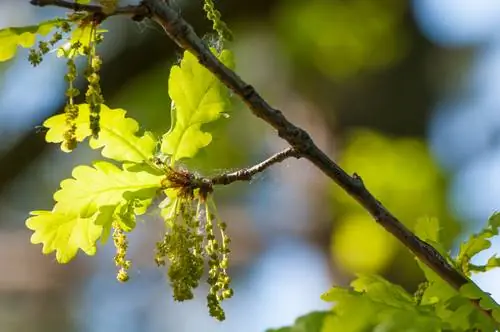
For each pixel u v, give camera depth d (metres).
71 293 14.64
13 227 13.12
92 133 3.75
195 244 3.96
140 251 13.40
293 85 14.12
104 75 11.29
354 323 3.82
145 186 4.10
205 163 4.21
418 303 4.04
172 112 4.26
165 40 11.20
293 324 3.83
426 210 12.28
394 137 13.62
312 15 13.26
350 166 12.74
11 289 14.28
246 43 13.65
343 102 13.84
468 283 3.81
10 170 10.66
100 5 3.67
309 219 13.30
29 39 3.77
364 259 12.14
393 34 13.79
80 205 4.14
